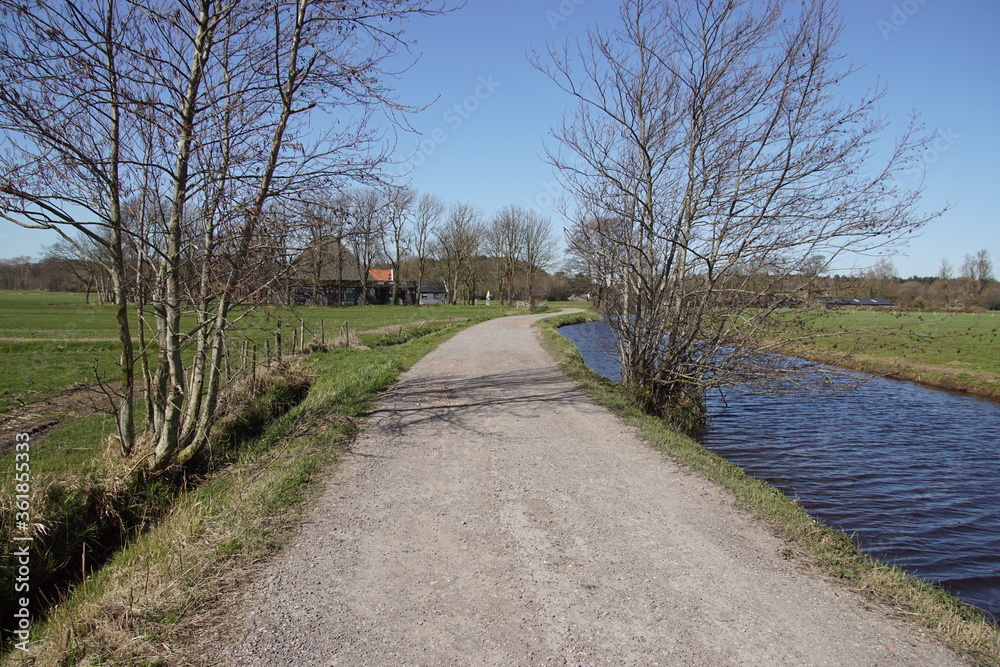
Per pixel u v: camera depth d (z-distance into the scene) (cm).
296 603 368
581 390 1126
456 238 7000
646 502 547
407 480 608
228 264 659
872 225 892
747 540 464
